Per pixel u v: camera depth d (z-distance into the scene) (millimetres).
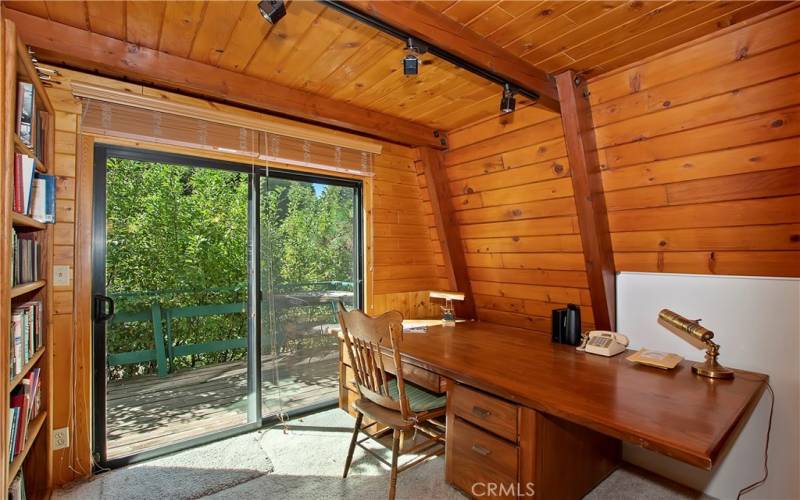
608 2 1405
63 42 1579
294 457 2270
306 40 1710
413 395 2109
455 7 1465
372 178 3068
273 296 2689
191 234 2650
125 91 2027
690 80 1669
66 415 1944
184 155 2281
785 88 1463
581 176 2027
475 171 2764
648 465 2125
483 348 2266
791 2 1360
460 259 3125
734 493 1867
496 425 1709
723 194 1743
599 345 2145
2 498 1128
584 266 2408
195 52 1807
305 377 2863
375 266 3119
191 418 2678
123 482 1990
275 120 2543
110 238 2277
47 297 1806
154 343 2539
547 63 1840
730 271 1874
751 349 1820
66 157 1926
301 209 2822
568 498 1771
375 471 2133
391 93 2244
